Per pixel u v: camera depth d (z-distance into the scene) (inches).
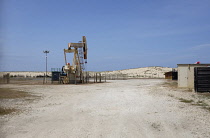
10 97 676.1
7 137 265.7
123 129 298.2
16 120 358.3
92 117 378.9
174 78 2333.9
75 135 271.6
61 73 1688.0
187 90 891.4
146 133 279.6
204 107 472.1
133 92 861.2
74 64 1640.0
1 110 444.8
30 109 464.4
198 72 785.6
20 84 1470.2
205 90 780.6
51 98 667.4
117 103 547.8
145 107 478.9
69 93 836.6
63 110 451.5
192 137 262.7
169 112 417.1
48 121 350.9
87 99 641.0
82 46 1633.9
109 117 376.8
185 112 415.2
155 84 1439.5
